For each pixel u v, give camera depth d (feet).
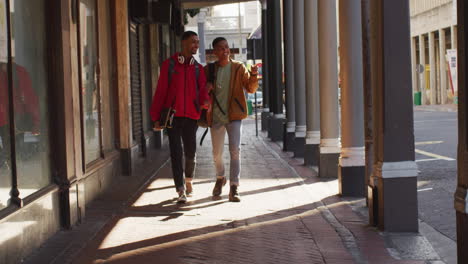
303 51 48.11
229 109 28.04
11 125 18.40
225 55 28.27
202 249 19.40
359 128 29.07
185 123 28.22
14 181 18.35
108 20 36.78
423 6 165.27
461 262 13.05
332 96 35.09
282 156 49.16
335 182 33.53
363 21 25.67
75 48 24.11
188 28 171.22
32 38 21.02
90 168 28.25
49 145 22.09
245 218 24.12
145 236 21.26
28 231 18.88
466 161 12.75
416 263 17.65
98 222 23.73
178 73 27.84
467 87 12.60
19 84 19.51
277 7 64.13
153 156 48.42
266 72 83.56
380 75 21.20
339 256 18.42
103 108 34.01
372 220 22.39
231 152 28.07
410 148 21.34
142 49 48.80
